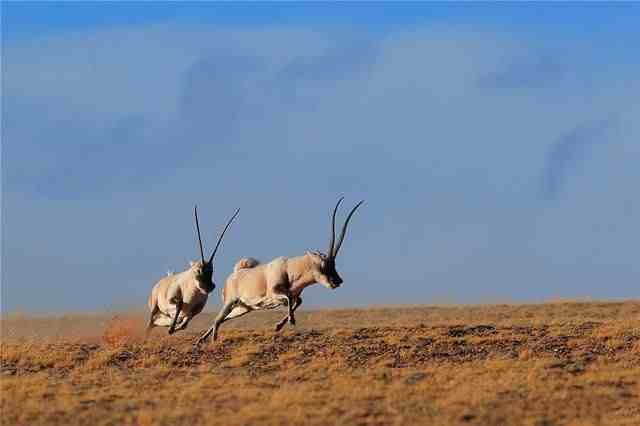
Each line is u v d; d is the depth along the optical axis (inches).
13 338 4303.6
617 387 3159.5
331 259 3789.4
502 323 4281.5
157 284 4094.5
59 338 4227.4
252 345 3796.8
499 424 2711.6
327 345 3786.9
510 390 3073.3
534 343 3794.3
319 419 2716.5
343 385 3149.6
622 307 5812.0
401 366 3528.5
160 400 2974.9
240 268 3944.4
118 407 2883.9
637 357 3599.9
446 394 3019.2
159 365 3572.8
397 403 2901.1
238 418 2714.1
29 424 2704.2
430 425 2684.5
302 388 3105.3
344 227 3831.2
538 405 2908.5
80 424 2704.2
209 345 3853.3
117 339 3969.0
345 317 5615.2
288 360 3619.6
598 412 2856.8
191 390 3083.2
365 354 3676.2
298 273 3806.6
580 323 4175.7
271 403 2883.9
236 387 3166.8
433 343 3791.8
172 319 4050.2
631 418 2795.3
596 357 3614.7
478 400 2925.7
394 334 3900.1
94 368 3548.2
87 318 5054.1
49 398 3026.6
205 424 2669.8
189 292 3944.4
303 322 5221.5
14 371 3511.3
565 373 3356.3
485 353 3688.5
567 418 2792.8
